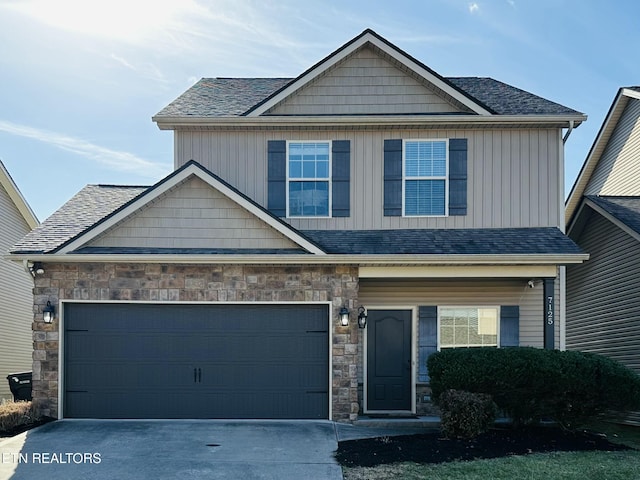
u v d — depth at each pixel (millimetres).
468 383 9695
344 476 7594
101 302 10930
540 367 9547
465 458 8359
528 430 10070
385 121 11953
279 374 10961
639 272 11852
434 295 11930
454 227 12008
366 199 12117
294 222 12062
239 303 10984
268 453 8617
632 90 15500
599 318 13523
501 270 10875
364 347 11875
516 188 12062
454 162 12102
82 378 10883
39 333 10805
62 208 12977
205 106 12797
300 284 10977
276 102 12180
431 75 12070
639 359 11750
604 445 9250
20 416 10133
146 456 8438
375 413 11703
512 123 11992
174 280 10969
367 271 10969
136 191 14422
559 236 11453
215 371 10961
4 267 16703
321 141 12250
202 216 11023
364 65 12406
